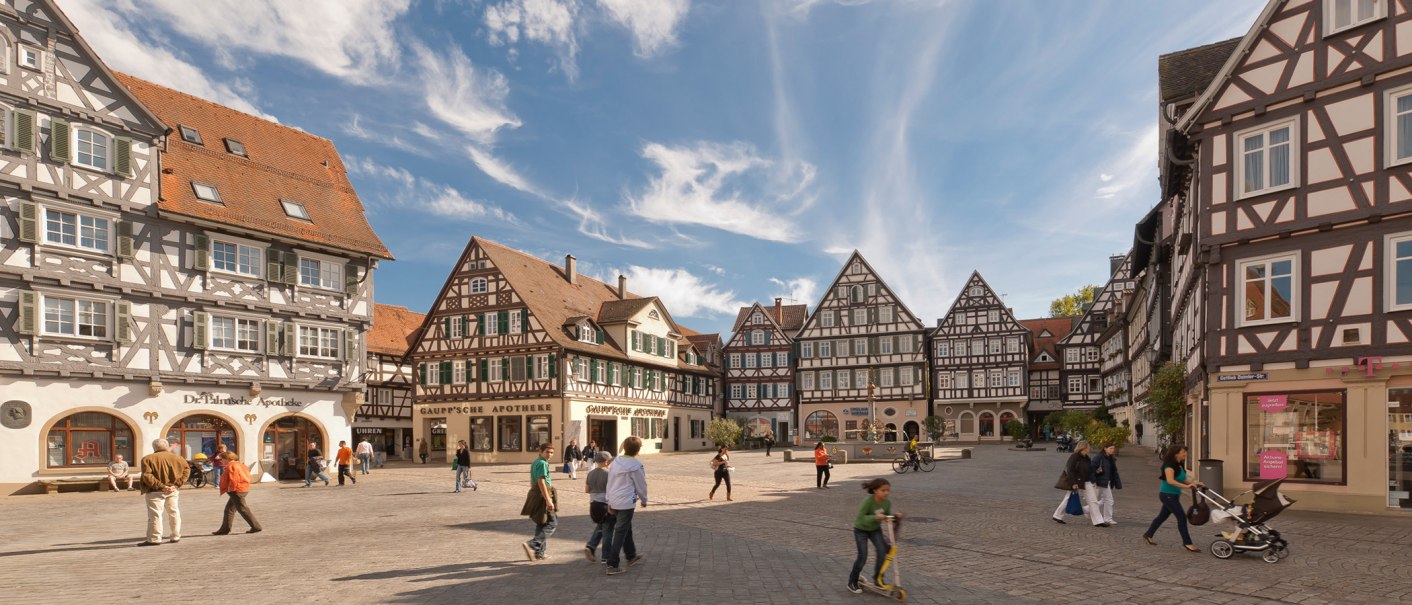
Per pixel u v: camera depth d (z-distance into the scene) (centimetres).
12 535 1345
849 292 5897
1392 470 1445
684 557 1055
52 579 945
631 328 4784
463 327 4284
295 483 2600
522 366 4075
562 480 2595
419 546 1173
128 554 1129
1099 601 806
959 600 807
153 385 2384
